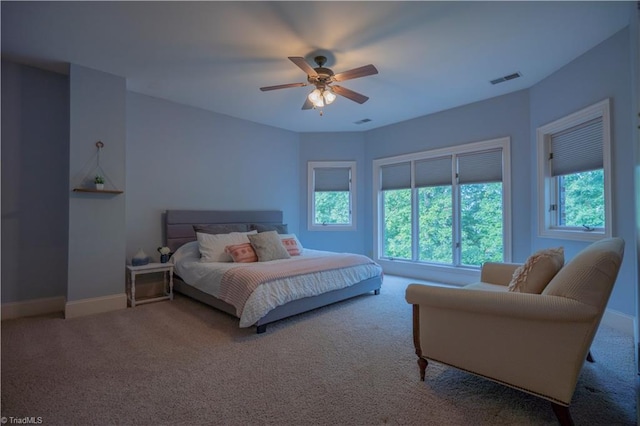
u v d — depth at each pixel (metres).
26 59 3.00
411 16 2.35
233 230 4.41
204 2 2.17
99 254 3.20
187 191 4.28
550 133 3.45
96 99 3.19
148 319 2.98
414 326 1.91
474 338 1.68
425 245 4.89
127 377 1.93
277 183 5.35
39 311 3.18
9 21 2.38
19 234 3.11
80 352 2.27
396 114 4.71
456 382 1.88
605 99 2.73
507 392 1.78
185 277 3.58
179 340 2.50
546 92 3.44
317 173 5.70
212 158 4.54
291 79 3.44
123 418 1.55
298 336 2.60
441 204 4.68
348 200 5.69
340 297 3.44
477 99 4.10
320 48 2.79
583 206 3.15
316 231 5.66
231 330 2.72
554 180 3.49
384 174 5.39
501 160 4.02
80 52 2.87
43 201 3.24
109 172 3.25
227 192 4.70
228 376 1.95
